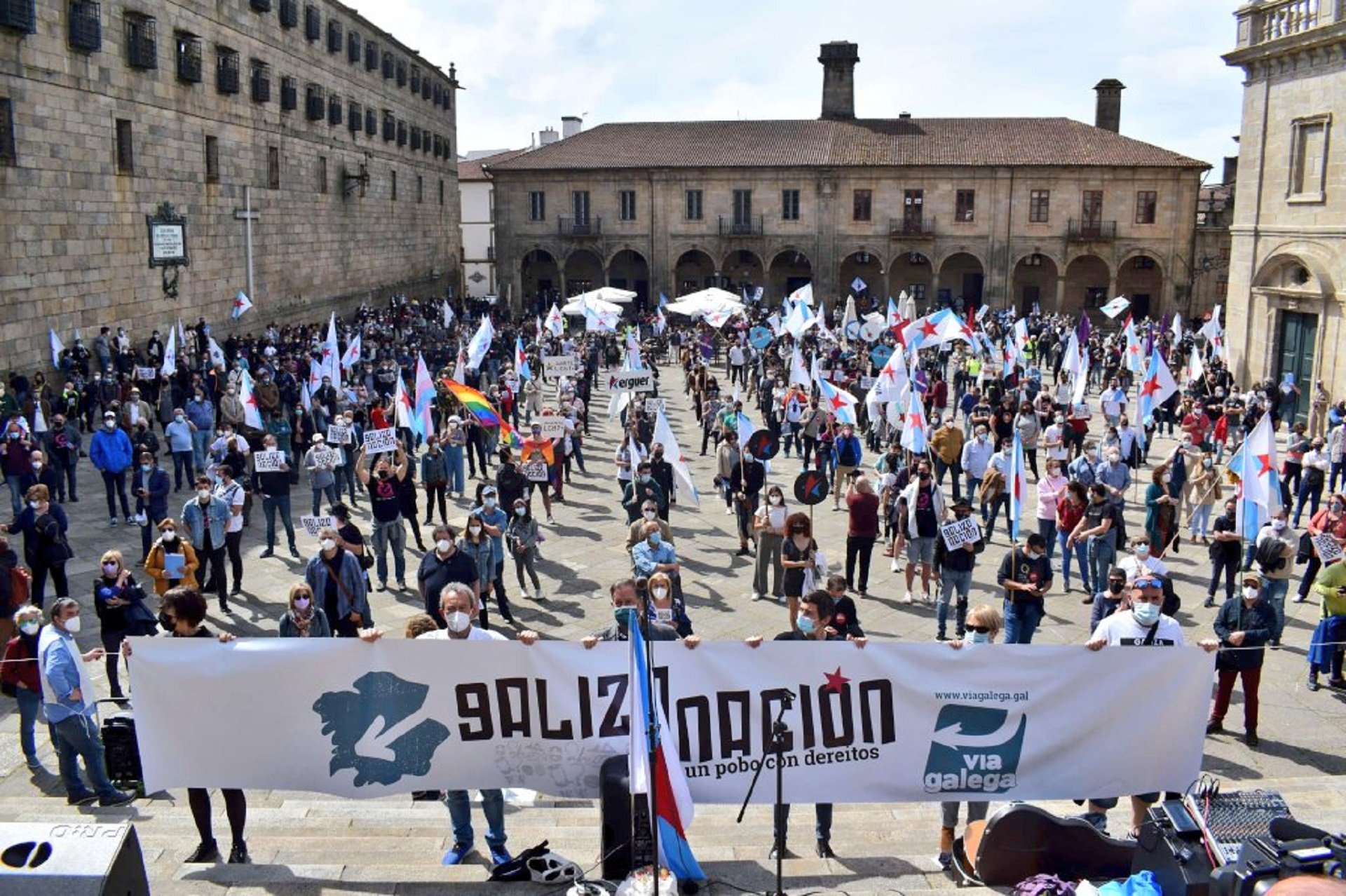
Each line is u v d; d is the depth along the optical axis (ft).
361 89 194.90
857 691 30.58
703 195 238.27
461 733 30.40
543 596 59.88
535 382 115.34
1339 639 46.01
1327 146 112.37
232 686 29.86
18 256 96.32
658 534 48.70
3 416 84.07
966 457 78.02
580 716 30.40
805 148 238.27
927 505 57.52
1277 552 50.37
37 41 98.48
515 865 28.25
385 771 30.40
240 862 29.96
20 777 38.14
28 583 44.50
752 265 247.50
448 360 145.79
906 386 83.25
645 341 185.16
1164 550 60.39
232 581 61.87
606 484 89.86
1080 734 31.17
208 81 133.69
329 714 30.17
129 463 72.23
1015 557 46.88
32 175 98.17
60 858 20.03
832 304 236.84
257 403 95.66
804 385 97.86
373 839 32.22
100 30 108.47
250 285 147.13
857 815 37.14
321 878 27.73
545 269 255.70
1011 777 31.12
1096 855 27.35
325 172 177.17
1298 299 118.01
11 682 37.83
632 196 241.14
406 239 224.74
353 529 50.39
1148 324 175.94
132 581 43.01
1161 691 31.07
